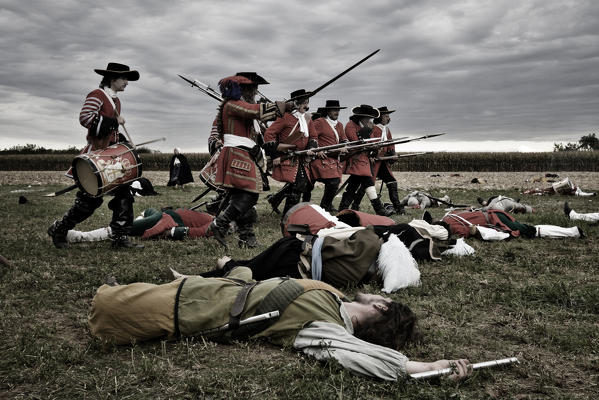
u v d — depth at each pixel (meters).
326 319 3.05
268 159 8.56
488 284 4.72
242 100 6.25
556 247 6.59
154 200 13.77
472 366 2.79
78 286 4.61
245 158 6.23
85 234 6.70
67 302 4.15
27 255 5.96
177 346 3.18
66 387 2.66
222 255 6.14
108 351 3.13
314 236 4.51
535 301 4.20
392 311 3.15
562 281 4.77
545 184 22.39
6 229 8.14
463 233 7.04
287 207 9.05
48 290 4.47
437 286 4.62
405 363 2.75
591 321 3.73
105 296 3.17
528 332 3.48
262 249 6.54
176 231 7.18
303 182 8.90
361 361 2.74
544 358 3.09
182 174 18.33
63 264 5.53
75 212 6.24
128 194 6.36
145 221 7.14
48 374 2.77
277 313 3.08
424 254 5.42
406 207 12.38
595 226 8.26
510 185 21.67
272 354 3.06
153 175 32.28
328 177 9.24
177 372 2.83
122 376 2.76
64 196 15.18
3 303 4.09
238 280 3.47
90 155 5.89
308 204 5.90
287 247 4.39
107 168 5.88
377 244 4.53
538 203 12.65
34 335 3.36
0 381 2.71
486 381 2.77
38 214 10.23
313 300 3.13
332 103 9.84
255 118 6.04
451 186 21.02
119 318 3.13
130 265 5.49
